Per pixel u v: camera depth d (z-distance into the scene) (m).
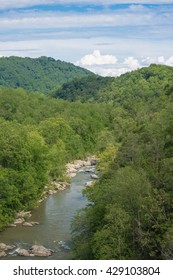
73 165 148.50
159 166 56.53
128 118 195.38
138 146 71.75
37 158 98.50
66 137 161.62
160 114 102.44
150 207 47.97
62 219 83.88
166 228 45.84
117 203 51.41
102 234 50.19
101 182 72.56
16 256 65.44
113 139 146.75
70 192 107.06
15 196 85.75
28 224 80.62
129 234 49.94
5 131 95.50
